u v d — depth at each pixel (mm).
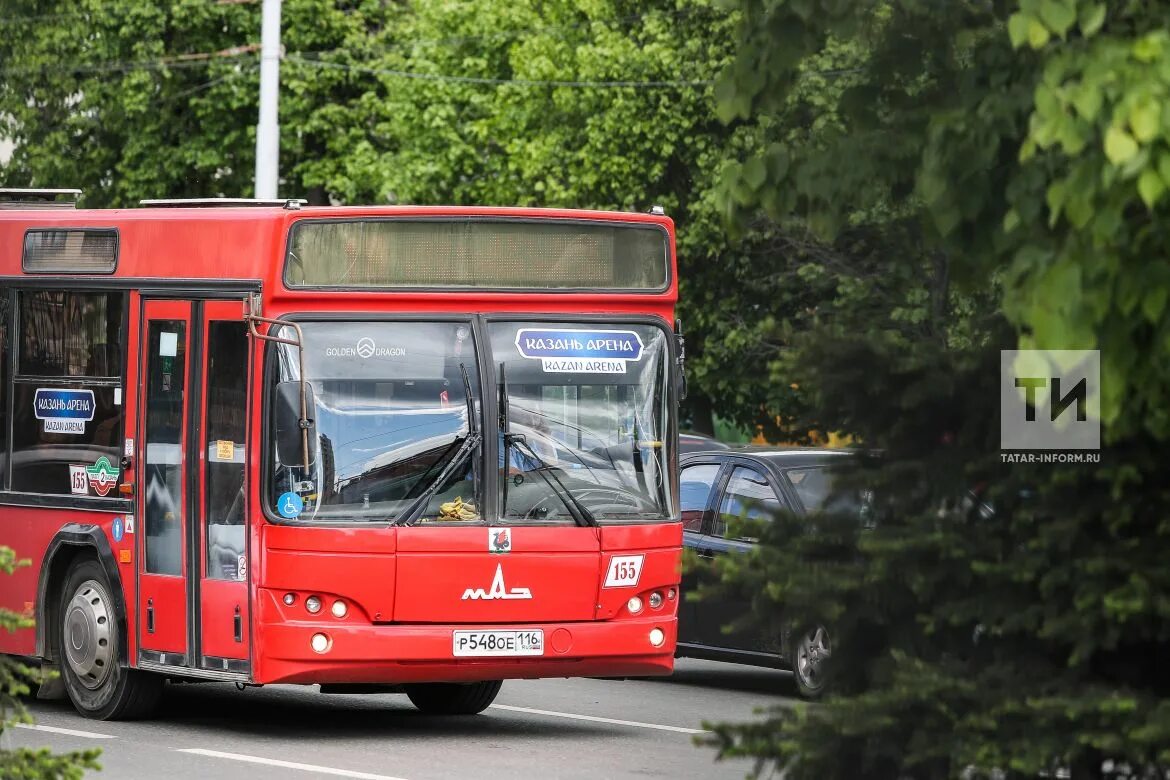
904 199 20734
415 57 122438
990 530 19656
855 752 19938
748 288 91438
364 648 33000
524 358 34906
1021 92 18438
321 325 33844
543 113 101688
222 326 34781
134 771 30469
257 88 126375
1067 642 18953
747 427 98000
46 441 38625
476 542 33656
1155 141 15352
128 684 36875
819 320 21125
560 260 35531
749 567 20734
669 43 92938
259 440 33469
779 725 20500
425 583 33344
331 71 127062
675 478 36000
